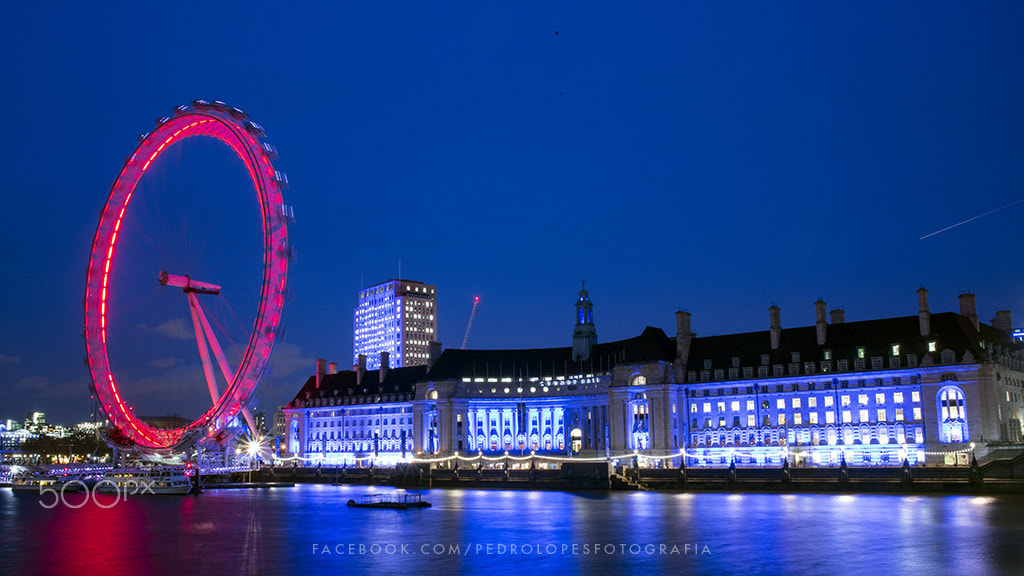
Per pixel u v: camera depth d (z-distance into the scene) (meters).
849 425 187.38
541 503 132.38
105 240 159.12
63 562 74.50
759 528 91.88
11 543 87.44
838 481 146.12
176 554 78.62
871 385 186.25
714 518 102.81
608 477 169.12
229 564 72.75
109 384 159.62
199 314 173.62
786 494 144.38
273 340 159.50
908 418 181.50
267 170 159.50
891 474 142.62
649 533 89.31
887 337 189.62
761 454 197.38
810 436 192.00
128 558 76.56
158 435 172.88
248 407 161.38
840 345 194.62
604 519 104.00
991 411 173.00
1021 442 181.38
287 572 68.75
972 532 84.69
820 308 198.75
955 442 174.75
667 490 162.75
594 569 68.62
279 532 94.69
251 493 173.50
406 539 87.38
